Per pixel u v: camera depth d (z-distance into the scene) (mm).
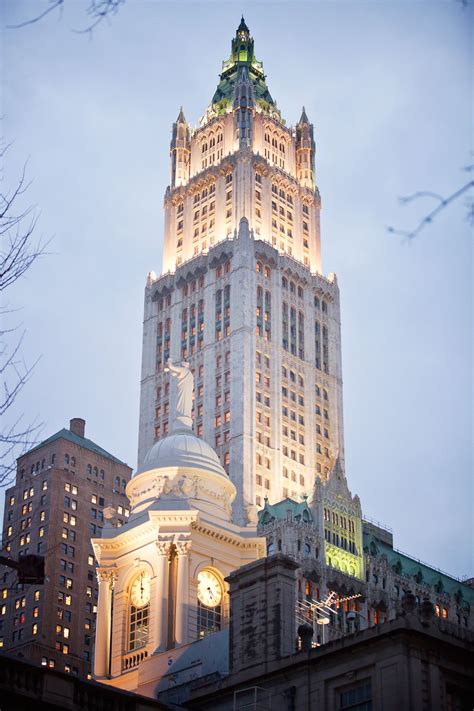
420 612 83125
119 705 79438
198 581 123375
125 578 126875
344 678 81625
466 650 81438
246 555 128250
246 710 86312
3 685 72625
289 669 85188
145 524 126750
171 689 103438
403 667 78188
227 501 133500
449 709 79000
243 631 92750
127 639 124062
